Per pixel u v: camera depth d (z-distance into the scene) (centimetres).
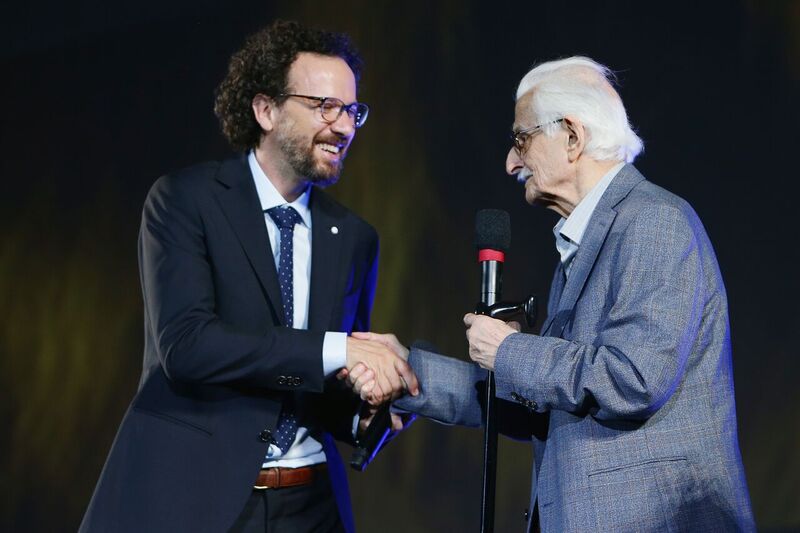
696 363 635
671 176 1573
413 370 785
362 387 716
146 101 1962
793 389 1502
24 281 2055
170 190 736
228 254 725
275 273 730
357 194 1823
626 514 609
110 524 683
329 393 774
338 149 757
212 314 707
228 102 771
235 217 730
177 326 698
